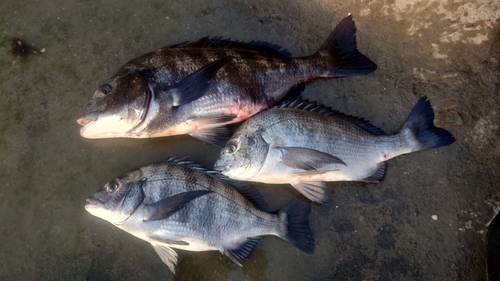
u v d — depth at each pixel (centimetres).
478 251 62
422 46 69
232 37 69
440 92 67
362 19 70
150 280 60
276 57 63
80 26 68
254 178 59
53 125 64
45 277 60
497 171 64
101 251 61
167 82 58
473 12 66
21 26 68
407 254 62
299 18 70
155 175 56
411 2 67
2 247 60
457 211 63
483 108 66
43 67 66
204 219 56
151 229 56
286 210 60
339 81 67
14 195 62
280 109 59
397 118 67
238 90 61
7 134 64
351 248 62
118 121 57
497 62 66
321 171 59
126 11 68
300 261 61
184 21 68
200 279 60
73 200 62
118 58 67
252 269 60
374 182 63
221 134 62
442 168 64
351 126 60
